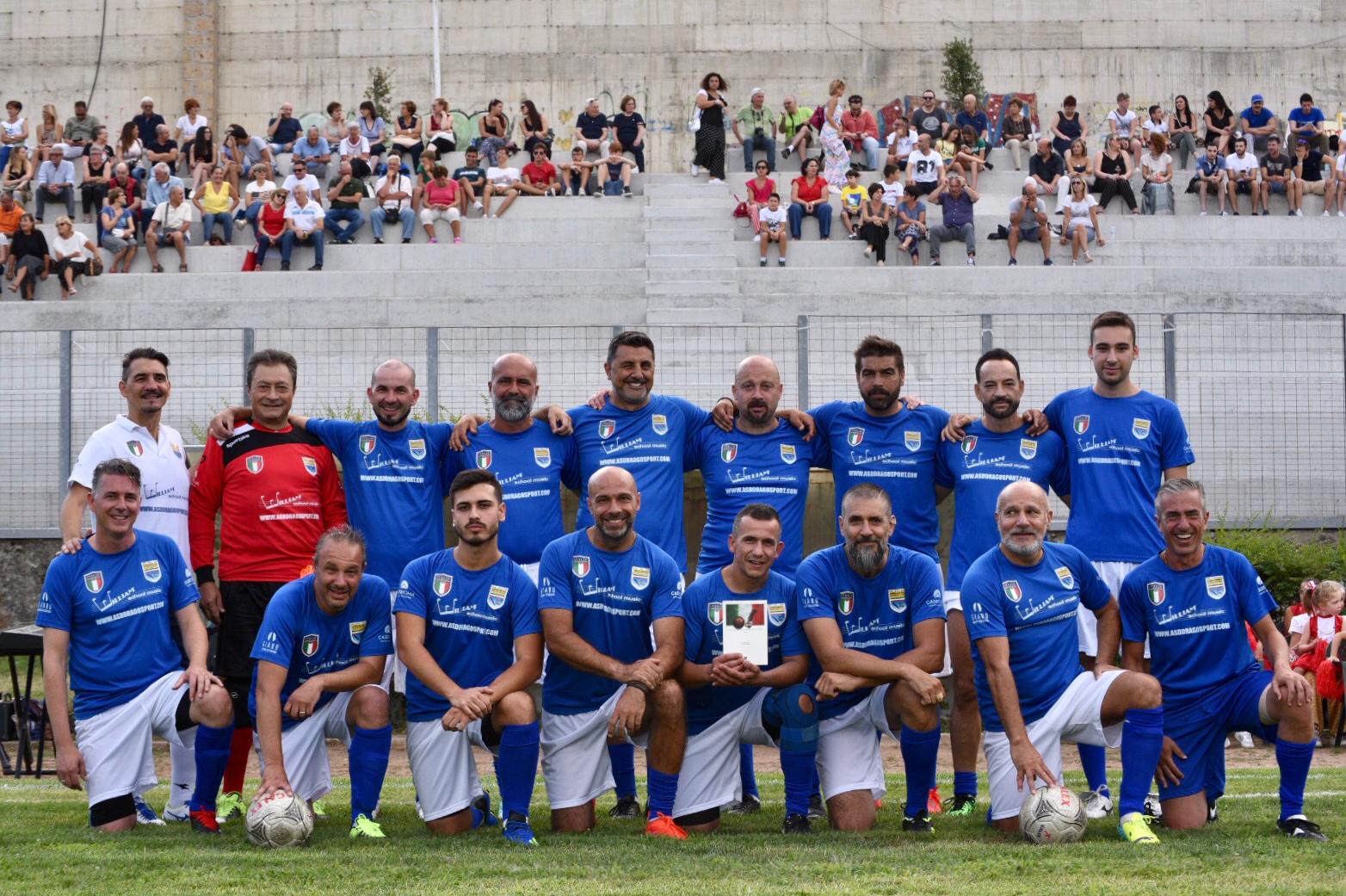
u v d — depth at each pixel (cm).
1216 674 664
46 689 668
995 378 755
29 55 2808
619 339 788
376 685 666
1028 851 594
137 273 2041
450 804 657
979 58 2752
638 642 674
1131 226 2173
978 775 905
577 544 672
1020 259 2066
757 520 657
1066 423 775
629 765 729
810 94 2748
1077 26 2747
